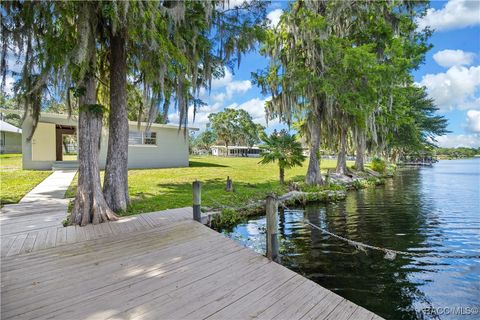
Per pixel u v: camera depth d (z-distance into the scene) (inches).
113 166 235.1
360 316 84.4
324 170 709.9
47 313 82.1
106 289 97.6
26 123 470.0
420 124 1038.4
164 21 188.5
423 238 212.7
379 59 467.5
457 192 462.3
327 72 390.9
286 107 430.0
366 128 486.6
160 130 599.8
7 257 128.5
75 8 161.9
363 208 331.0
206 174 515.5
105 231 173.2
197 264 121.9
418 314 114.4
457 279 143.6
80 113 200.2
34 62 192.9
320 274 150.9
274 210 131.3
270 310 86.1
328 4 411.5
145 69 203.0
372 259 170.9
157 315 81.9
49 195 297.7
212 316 82.0
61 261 123.6
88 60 172.7
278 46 425.4
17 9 183.5
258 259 129.0
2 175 412.5
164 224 190.2
